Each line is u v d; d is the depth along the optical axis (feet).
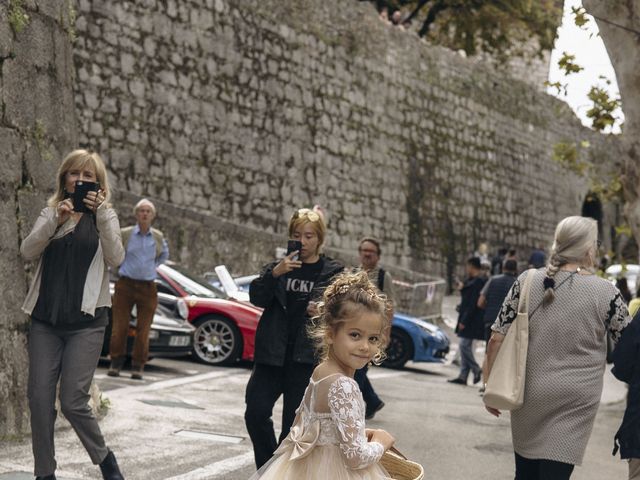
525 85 126.11
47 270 19.30
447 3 114.62
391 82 99.14
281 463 12.39
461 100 111.65
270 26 81.92
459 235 110.83
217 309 45.78
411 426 32.40
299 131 85.51
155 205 64.34
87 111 64.90
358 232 93.81
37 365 19.06
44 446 19.03
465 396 42.93
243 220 78.89
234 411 31.91
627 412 17.07
